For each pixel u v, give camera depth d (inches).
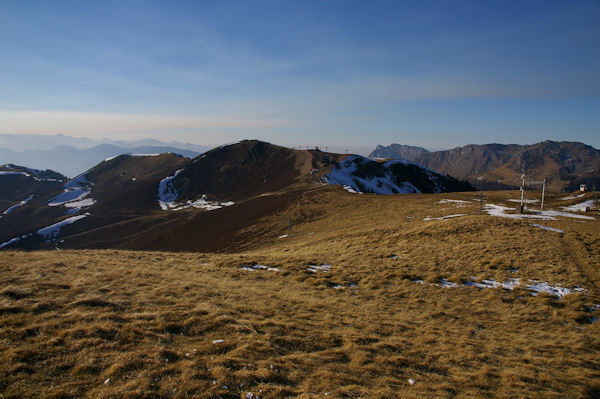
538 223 1429.6
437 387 313.1
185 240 3134.8
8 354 279.1
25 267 606.2
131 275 617.0
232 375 284.0
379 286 772.0
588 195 2276.1
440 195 2864.2
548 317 588.1
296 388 281.7
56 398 233.9
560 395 322.0
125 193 6579.7
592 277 766.5
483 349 439.5
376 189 5226.4
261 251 1647.4
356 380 307.6
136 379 262.2
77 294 457.7
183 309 437.4
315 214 2706.7
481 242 1099.3
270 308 514.0
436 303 666.8
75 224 5147.6
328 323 474.0
